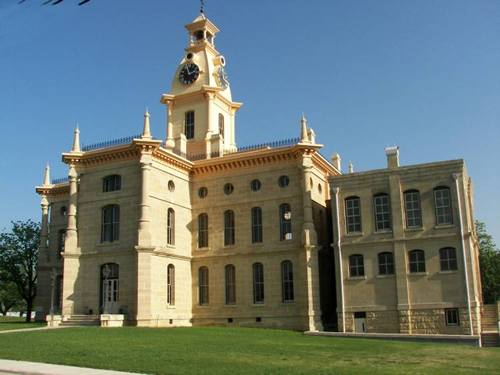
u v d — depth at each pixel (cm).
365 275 4675
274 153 5203
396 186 4709
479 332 4253
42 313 6056
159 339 3278
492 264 7788
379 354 2722
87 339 3216
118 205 5072
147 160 4978
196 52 6581
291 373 2008
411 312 4466
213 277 5325
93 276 5028
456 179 4528
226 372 2014
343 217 4853
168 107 6438
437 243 4497
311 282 4825
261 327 4997
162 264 4994
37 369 2067
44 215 6300
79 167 5309
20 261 6950
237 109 6825
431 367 2258
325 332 4328
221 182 5481
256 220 5278
